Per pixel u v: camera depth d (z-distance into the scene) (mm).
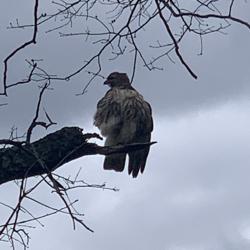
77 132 5469
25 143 4953
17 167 5273
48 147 5387
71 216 4508
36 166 5309
